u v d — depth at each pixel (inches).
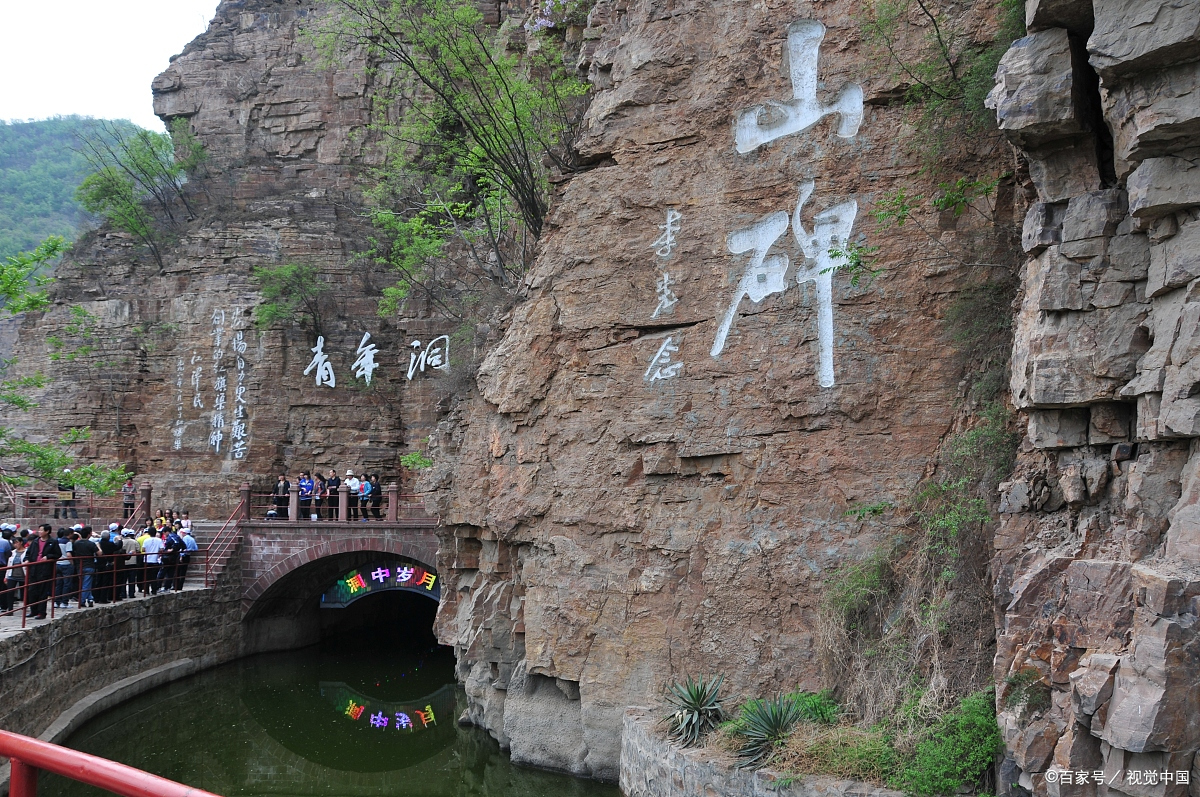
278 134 1502.2
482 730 670.5
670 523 537.6
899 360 484.4
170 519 1066.7
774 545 498.0
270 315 1284.4
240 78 1535.4
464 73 799.1
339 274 1336.1
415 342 1273.4
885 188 497.4
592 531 561.0
